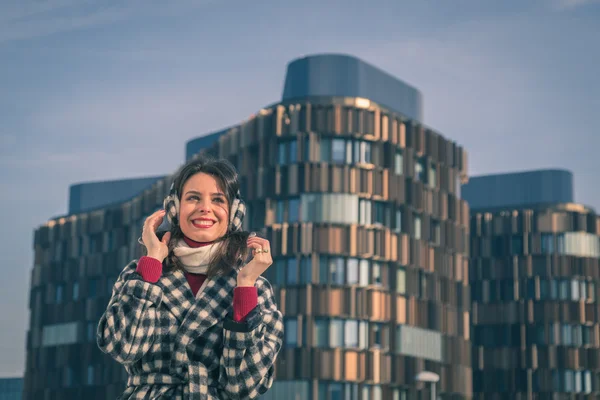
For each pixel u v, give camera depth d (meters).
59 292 87.19
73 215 87.19
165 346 3.80
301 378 66.75
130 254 82.31
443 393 73.50
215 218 3.91
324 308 67.88
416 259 72.38
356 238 69.31
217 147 75.75
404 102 79.38
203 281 3.91
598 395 86.56
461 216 78.56
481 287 90.00
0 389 127.62
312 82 75.88
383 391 68.62
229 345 3.76
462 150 79.56
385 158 71.88
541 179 97.06
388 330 69.56
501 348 88.19
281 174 70.44
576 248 88.38
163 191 79.69
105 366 81.00
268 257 3.85
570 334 86.94
